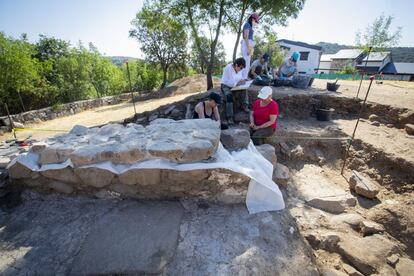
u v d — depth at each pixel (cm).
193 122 318
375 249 225
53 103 1378
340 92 660
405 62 3328
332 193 326
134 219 219
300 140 453
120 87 2194
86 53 1666
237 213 233
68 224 218
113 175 239
